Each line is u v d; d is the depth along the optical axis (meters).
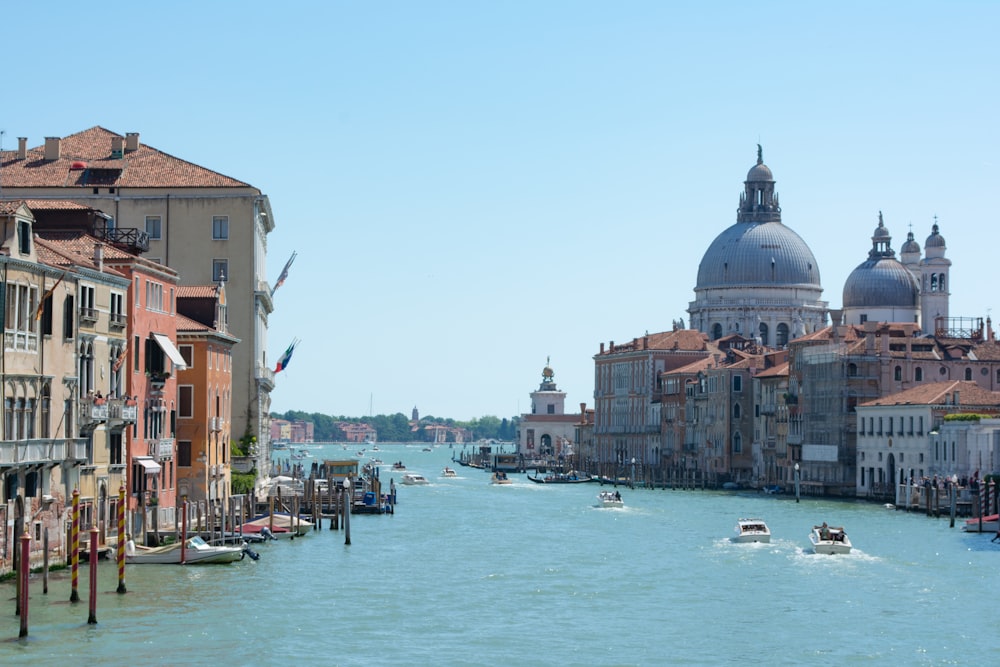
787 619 68.50
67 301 72.19
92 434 75.88
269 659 57.19
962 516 130.50
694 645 61.91
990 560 91.50
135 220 116.06
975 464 136.75
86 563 74.94
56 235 83.56
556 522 126.69
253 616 65.69
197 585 73.44
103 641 58.72
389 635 62.91
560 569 87.12
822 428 171.25
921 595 76.06
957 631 65.38
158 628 61.69
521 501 163.12
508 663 57.81
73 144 119.88
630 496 175.50
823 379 170.88
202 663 55.97
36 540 69.56
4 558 66.56
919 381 167.00
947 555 94.50
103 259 80.50
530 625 66.19
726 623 67.31
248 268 116.88
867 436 161.00
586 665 57.78
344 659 57.75
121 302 80.06
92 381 75.75
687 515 136.75
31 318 68.19
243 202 116.56
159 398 86.88
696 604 73.00
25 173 116.00
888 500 154.88
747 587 79.25
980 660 59.34
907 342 168.12
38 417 69.25
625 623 67.12
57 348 71.06
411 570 84.81
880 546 100.69
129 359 81.31
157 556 79.56
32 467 68.31
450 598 73.81
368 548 96.88
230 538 88.94
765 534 104.50
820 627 66.31
